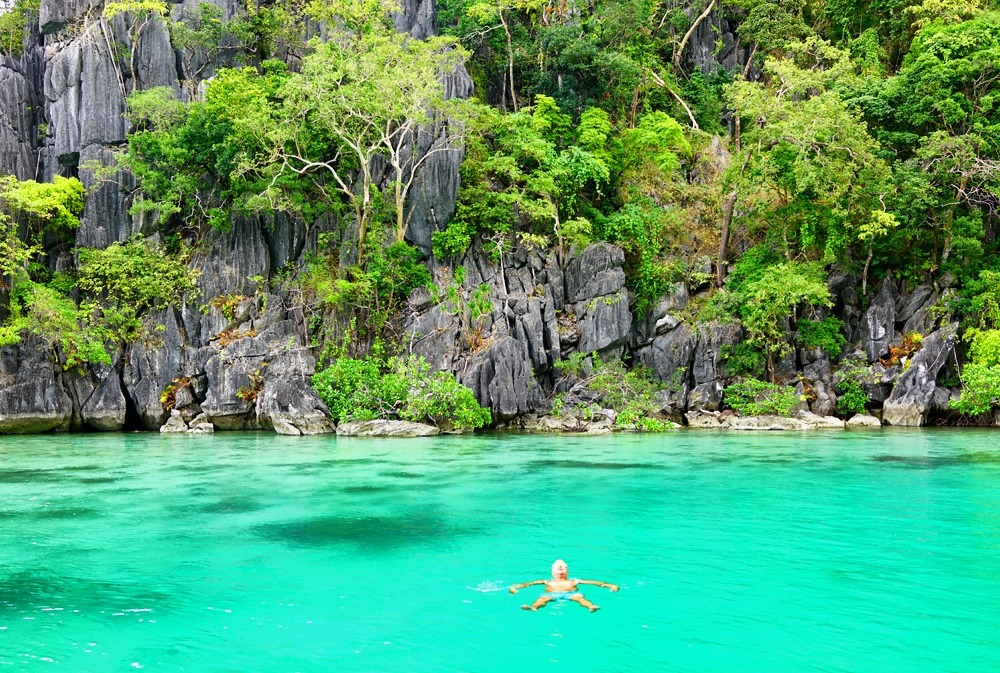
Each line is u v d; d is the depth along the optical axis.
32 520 14.16
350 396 34.03
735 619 8.47
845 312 38.91
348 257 38.22
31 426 35.28
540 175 38.84
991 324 35.94
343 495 16.78
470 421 32.78
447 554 11.48
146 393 36.78
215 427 35.66
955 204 37.69
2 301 37.00
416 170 38.59
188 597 9.38
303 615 8.69
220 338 37.28
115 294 38.66
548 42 44.44
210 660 7.34
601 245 38.22
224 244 39.06
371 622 8.44
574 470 20.58
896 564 10.75
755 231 42.53
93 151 41.66
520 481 18.67
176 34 43.53
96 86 42.19
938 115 39.28
